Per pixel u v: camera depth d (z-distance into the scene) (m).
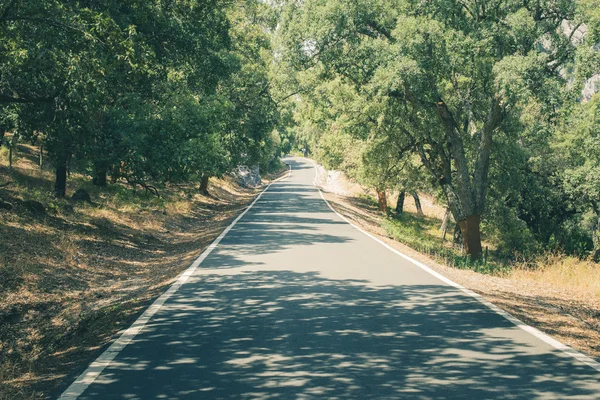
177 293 10.24
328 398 5.05
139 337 7.20
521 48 23.91
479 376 5.69
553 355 6.45
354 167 47.75
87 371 5.85
